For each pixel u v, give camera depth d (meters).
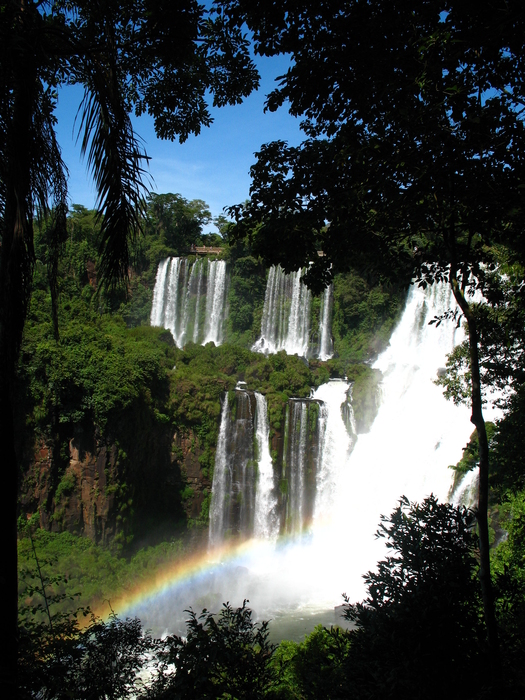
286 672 11.96
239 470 41.78
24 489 34.53
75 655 7.78
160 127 11.80
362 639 7.77
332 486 41.69
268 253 11.41
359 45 9.03
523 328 15.45
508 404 18.91
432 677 6.79
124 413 35.81
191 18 9.22
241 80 11.20
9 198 7.03
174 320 65.31
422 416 40.34
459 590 7.64
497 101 8.34
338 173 10.06
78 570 32.44
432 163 8.50
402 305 52.88
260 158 11.02
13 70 6.81
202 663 7.07
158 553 38.19
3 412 6.84
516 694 6.89
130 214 7.61
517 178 8.40
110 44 7.74
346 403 42.88
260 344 59.75
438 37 7.54
